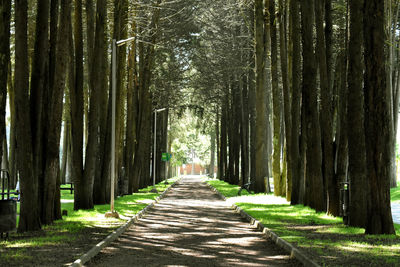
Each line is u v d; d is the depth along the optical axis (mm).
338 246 11148
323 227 15305
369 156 13453
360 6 15211
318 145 21016
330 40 20484
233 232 15344
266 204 25297
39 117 14961
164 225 17453
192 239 13633
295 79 24625
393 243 11641
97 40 23250
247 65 37812
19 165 14234
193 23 38531
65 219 17672
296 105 24641
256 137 34719
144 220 19297
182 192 43750
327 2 20328
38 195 15875
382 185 13359
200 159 121125
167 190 45219
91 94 22922
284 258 10469
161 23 36656
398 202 30922
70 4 16672
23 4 13930
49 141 16156
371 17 13234
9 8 11391
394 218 20719
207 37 40969
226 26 38562
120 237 13930
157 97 47594
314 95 21156
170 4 36188
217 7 38469
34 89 14930
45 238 12555
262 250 11633
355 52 15039
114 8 26625
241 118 46000
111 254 10930
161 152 59312
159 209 24828
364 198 15188
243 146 44250
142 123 40625
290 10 24938
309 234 13531
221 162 65688
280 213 20266
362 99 15188
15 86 14109
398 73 39344
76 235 13305
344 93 18734
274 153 31484
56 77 16391
